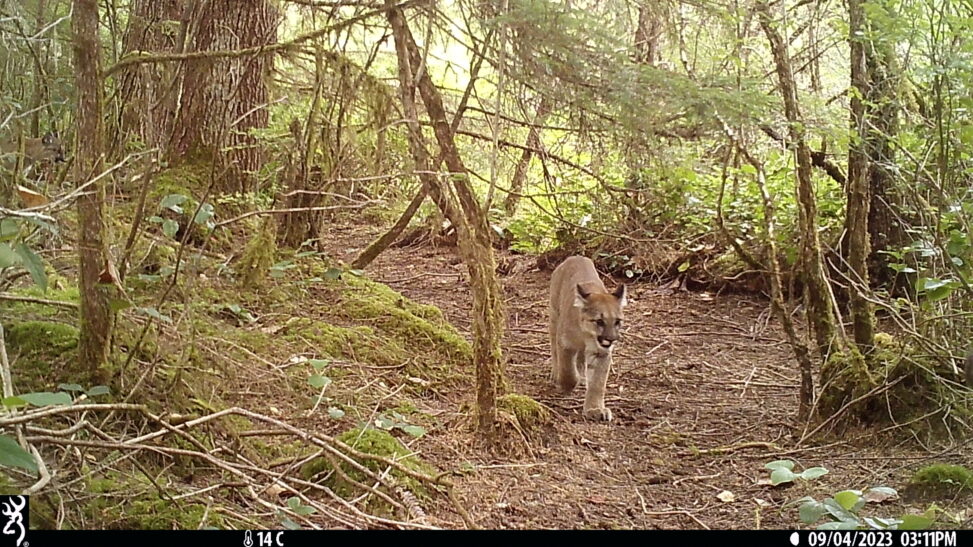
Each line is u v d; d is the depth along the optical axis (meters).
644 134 4.02
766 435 4.77
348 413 4.32
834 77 6.75
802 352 4.80
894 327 5.58
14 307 4.04
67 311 4.08
